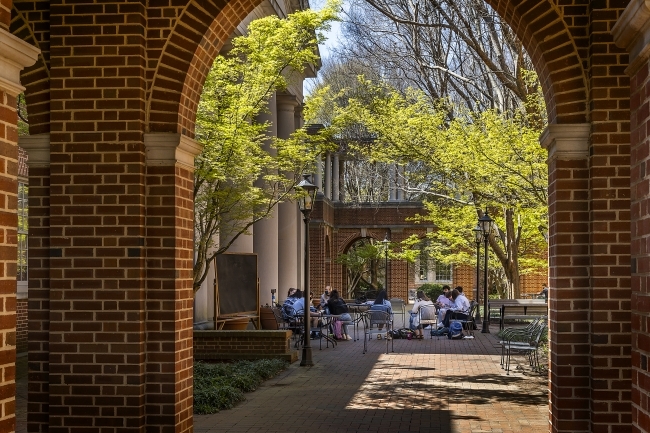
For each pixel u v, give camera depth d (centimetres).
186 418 746
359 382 1298
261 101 1386
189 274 761
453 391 1195
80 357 706
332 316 2073
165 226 719
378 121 1836
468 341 2083
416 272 4778
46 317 718
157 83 726
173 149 716
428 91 2419
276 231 2441
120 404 700
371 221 4638
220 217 1423
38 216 723
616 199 676
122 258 708
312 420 961
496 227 2655
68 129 716
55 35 720
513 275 2475
